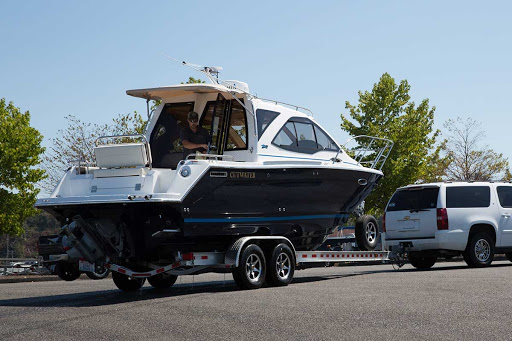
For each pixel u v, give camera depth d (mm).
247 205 10930
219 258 10984
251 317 7273
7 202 35250
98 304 9344
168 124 12141
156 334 6422
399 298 8633
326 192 12469
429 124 37219
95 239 10383
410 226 15719
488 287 9844
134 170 10125
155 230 10070
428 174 38375
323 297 9008
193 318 7359
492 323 6496
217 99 11891
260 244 11312
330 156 12914
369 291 9703
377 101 36188
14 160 35281
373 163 14273
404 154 35156
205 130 11766
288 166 11539
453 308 7551
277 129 11914
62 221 10570
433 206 15406
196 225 10234
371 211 34781
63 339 6336
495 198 15883
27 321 7688
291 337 6016
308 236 12336
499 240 15781
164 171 10125
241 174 10719
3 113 36688
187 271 10867
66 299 10469
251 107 11578
